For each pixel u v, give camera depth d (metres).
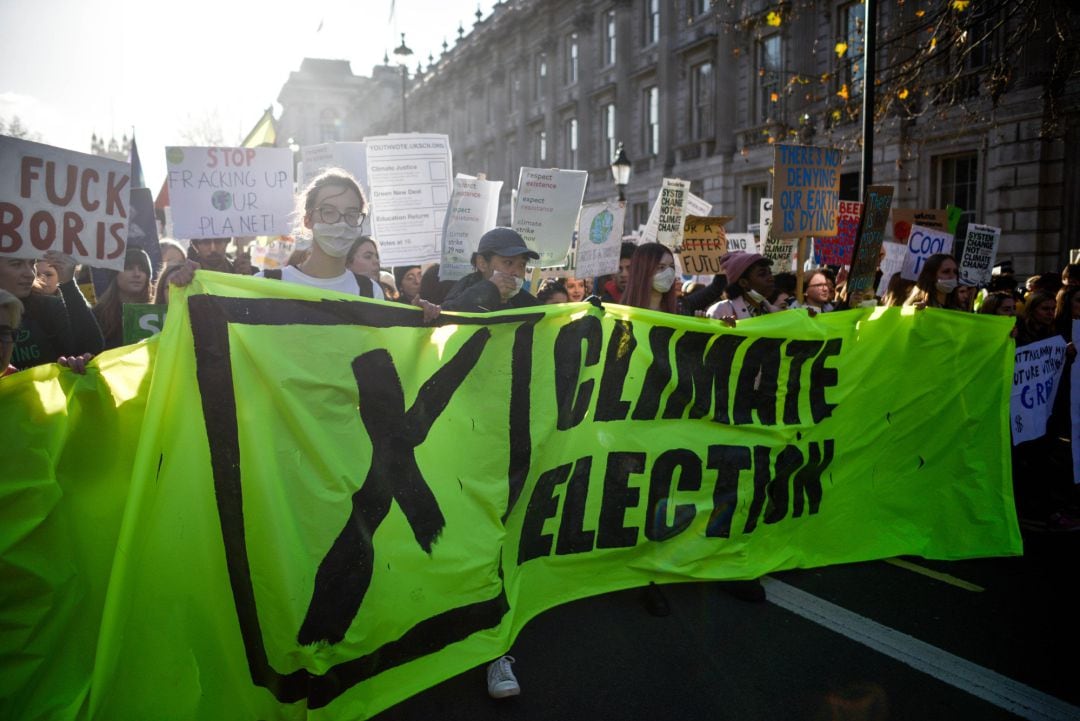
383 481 2.95
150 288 4.65
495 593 3.23
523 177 5.41
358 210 3.49
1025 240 14.05
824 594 4.19
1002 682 3.30
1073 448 5.44
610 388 3.93
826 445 4.50
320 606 2.67
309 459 2.75
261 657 2.60
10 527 2.43
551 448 3.71
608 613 3.97
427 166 5.79
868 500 4.64
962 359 4.79
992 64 10.06
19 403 2.47
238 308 2.71
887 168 16.30
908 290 6.43
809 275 6.63
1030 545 5.04
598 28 28.11
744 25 16.97
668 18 23.59
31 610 2.47
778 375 4.37
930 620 3.88
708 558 4.16
